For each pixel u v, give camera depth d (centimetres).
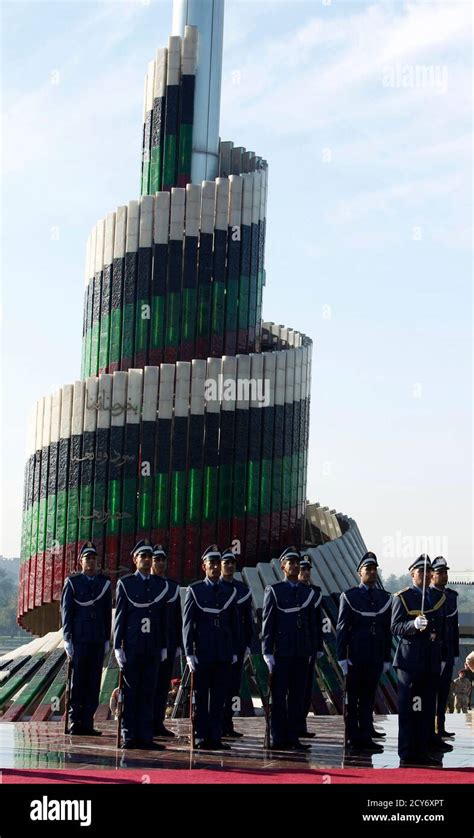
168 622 2397
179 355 4850
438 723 2473
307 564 2612
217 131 5181
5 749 2177
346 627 2264
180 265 4888
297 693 2264
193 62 5119
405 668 1997
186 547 4634
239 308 4972
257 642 4109
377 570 2323
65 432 4828
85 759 1986
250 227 4997
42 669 4019
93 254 5134
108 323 4966
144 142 5228
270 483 4791
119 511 4662
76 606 2503
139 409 4691
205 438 4709
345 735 2283
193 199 4900
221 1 5231
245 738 2536
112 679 3772
